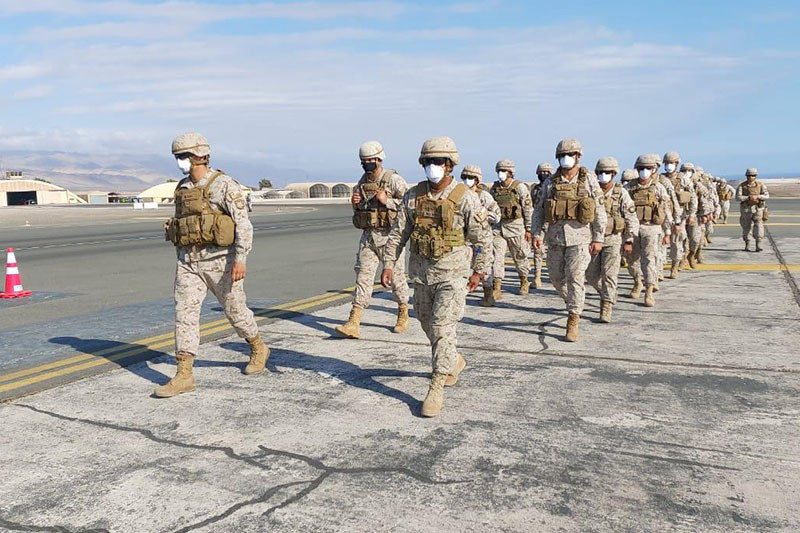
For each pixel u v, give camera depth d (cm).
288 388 462
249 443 363
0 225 3303
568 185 598
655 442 356
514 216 823
